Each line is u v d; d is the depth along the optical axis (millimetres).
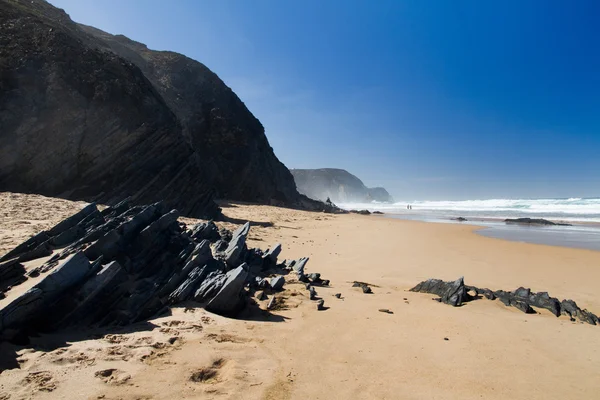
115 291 6391
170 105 44906
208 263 8492
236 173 48469
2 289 5762
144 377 4285
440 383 4645
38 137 19578
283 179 64062
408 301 8852
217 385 4289
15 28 22438
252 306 7609
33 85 20188
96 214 9062
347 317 7250
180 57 56250
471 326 6984
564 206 56188
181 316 6453
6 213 13406
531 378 4863
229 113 52656
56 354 4613
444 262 14773
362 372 4875
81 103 21734
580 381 4801
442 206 79438
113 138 22719
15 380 3945
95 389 3936
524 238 23766
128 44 57594
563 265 14344
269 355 5230
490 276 12344
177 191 25250
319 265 13828
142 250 7863
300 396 4172
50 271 6172
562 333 6719
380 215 53156
